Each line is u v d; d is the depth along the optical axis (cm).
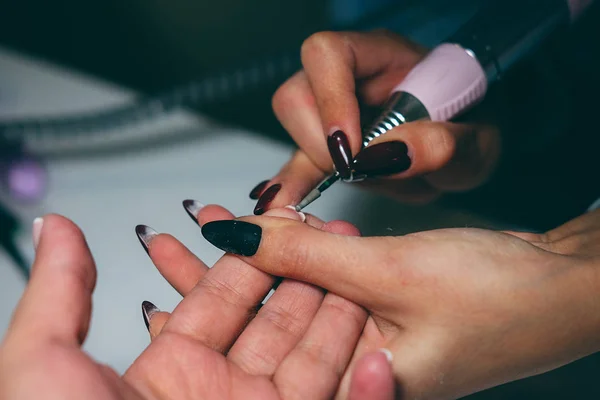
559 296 29
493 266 29
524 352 29
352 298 30
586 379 36
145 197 44
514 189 44
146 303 34
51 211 43
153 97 48
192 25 58
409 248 29
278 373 29
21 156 46
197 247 41
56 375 25
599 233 33
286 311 32
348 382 30
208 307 31
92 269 28
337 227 33
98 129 48
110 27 58
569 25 38
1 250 41
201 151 47
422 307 29
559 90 45
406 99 35
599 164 45
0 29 58
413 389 29
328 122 35
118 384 26
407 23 51
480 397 35
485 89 36
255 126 52
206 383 28
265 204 36
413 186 43
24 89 52
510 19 36
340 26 50
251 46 56
